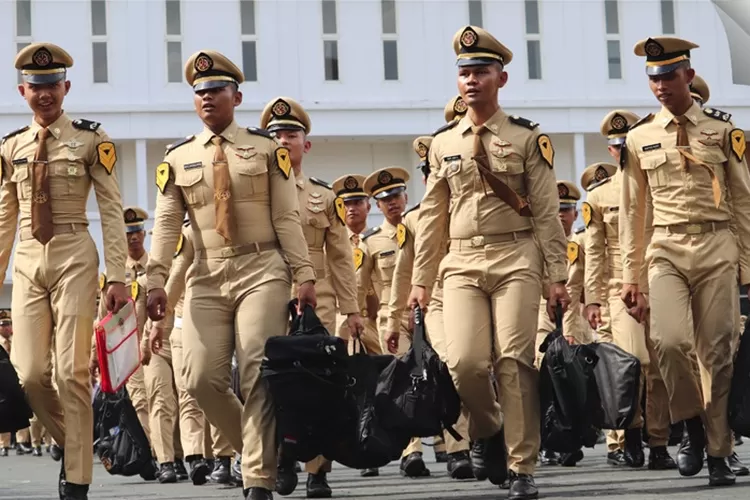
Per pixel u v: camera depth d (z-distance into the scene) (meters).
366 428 11.33
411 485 14.51
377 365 11.66
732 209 12.18
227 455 15.52
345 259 14.16
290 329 11.02
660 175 12.20
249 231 11.07
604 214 15.60
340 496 13.34
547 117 54.78
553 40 55.00
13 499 14.05
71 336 11.20
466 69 11.66
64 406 11.21
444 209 11.95
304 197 14.23
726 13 16.16
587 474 14.99
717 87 54.72
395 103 54.16
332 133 53.91
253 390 10.77
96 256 11.40
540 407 11.58
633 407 11.33
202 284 11.12
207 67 11.29
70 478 11.21
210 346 11.02
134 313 11.50
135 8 53.34
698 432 12.78
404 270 14.25
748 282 12.09
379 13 54.66
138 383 18.84
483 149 11.58
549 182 11.52
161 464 17.17
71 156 11.31
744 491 11.47
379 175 16.89
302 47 54.16
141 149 53.00
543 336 17.47
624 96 55.31
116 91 53.25
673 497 11.21
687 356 12.09
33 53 11.34
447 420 11.77
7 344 31.44
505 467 12.28
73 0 53.12
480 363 11.50
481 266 11.52
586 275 15.71
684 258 12.06
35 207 11.23
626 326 15.34
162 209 11.38
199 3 53.62
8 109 52.69
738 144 12.09
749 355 11.85
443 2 54.72
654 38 12.17
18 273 11.40
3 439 31.88
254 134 11.29
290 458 11.09
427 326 14.97
